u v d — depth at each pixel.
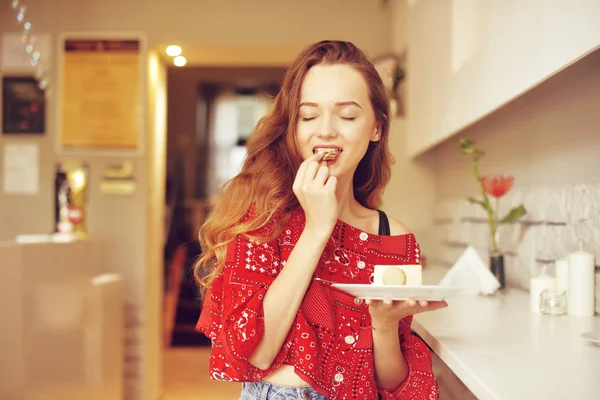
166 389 4.62
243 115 9.20
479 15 2.14
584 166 1.93
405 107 3.79
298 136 1.16
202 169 9.15
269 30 4.16
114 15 4.16
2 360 2.48
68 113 4.16
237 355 1.01
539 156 2.34
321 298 1.12
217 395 4.47
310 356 1.07
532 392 0.95
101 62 4.16
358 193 1.40
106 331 3.56
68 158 4.16
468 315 1.78
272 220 1.12
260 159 1.19
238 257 1.08
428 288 1.03
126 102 4.16
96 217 4.16
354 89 1.13
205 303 1.14
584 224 1.89
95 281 3.51
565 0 1.28
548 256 2.18
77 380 3.13
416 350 1.24
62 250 3.01
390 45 4.16
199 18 4.16
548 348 1.29
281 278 1.04
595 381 1.02
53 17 4.16
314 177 1.05
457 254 3.41
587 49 1.16
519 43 1.60
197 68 9.01
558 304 1.78
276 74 9.02
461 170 3.43
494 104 1.83
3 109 4.16
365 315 1.16
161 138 4.56
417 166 4.04
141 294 4.14
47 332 2.82
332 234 1.19
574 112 2.00
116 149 4.16
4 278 2.50
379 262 1.21
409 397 1.21
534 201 2.33
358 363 1.13
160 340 4.52
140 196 4.15
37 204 4.14
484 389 0.99
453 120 2.43
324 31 4.17
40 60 4.16
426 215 4.04
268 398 1.08
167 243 7.31
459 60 2.42
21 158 4.16
